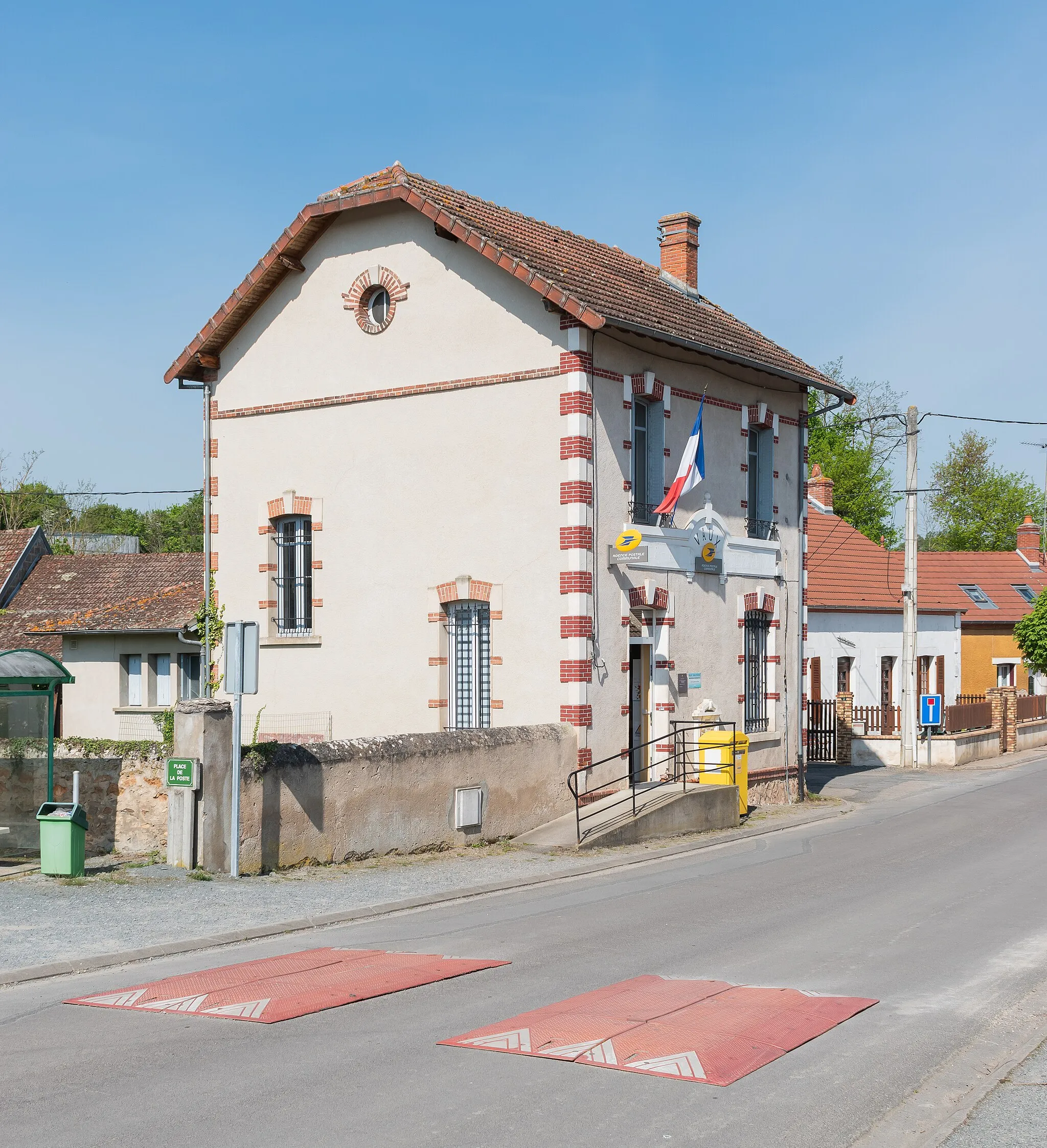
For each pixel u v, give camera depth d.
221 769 14.39
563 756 18.78
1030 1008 8.89
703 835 19.19
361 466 21.28
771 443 24.30
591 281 20.66
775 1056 7.63
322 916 12.27
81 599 36.88
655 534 20.47
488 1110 6.62
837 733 32.19
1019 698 37.12
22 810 15.11
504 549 19.64
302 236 21.50
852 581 38.84
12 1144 6.14
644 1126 6.42
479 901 13.59
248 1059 7.52
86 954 10.45
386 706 20.86
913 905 13.10
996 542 77.19
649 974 9.90
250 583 22.52
